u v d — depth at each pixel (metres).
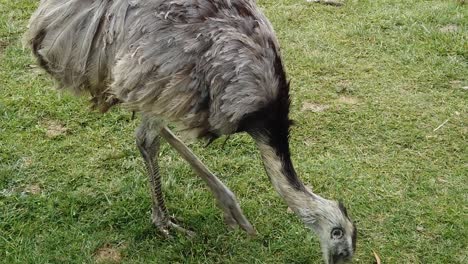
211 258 4.63
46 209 4.79
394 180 5.02
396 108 5.46
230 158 5.12
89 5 4.37
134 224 4.75
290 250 4.66
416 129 5.32
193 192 4.92
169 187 4.93
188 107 4.30
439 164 5.11
